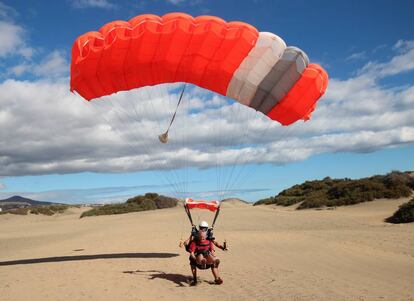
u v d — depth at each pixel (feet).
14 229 118.42
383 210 106.63
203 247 34.63
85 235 83.25
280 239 61.82
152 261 46.73
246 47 41.68
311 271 38.70
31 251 62.59
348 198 124.26
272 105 46.73
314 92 44.83
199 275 38.52
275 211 128.98
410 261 43.32
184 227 89.35
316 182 176.96
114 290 31.99
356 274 37.09
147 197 199.62
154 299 29.37
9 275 40.01
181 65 43.29
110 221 122.01
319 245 54.75
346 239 59.00
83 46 40.34
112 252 54.75
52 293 31.17
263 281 34.68
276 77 44.65
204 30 40.68
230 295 30.48
